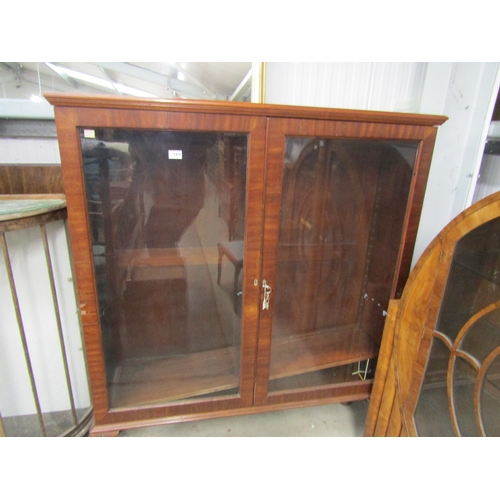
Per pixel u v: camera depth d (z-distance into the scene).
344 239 1.08
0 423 0.94
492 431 0.64
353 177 1.00
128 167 0.86
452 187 1.22
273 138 0.78
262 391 1.02
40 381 1.10
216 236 0.96
